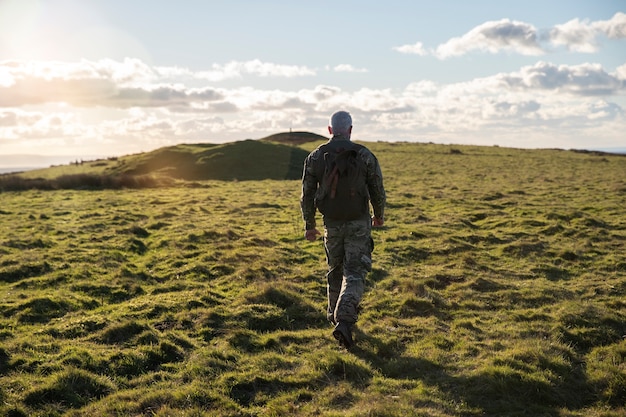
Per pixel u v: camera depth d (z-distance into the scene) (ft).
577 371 19.01
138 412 16.17
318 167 21.24
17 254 41.52
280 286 29.99
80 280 34.09
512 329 23.49
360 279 20.68
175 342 21.99
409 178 125.80
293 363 19.92
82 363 19.31
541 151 221.25
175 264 38.86
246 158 184.24
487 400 16.81
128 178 109.81
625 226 53.52
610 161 174.29
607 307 27.20
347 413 15.60
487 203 73.46
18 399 16.69
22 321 25.64
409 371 19.20
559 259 39.58
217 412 16.01
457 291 30.68
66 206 75.51
